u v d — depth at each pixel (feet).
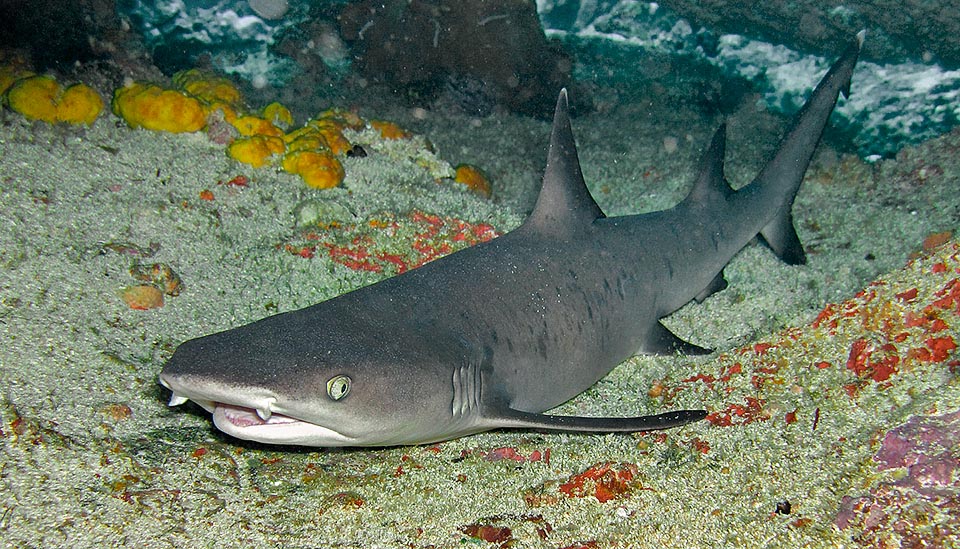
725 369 3.06
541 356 2.84
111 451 2.42
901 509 2.08
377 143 4.97
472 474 2.63
